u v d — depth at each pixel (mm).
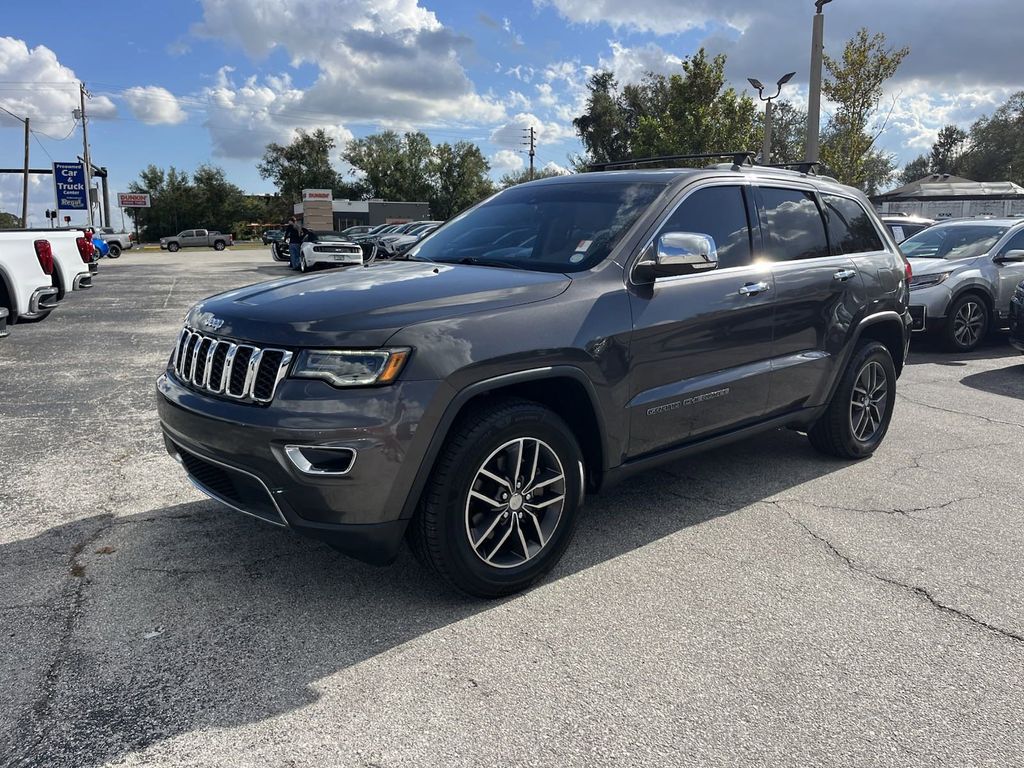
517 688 2600
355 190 90188
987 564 3590
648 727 2408
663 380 3654
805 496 4453
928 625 3047
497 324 3027
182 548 3650
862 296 4820
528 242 3879
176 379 3400
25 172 49625
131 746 2289
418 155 85750
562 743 2328
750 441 5559
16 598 3156
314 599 3191
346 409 2734
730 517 4137
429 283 3264
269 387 2848
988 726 2430
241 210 87438
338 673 2676
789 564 3574
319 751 2279
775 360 4281
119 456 5020
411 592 3268
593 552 3689
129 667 2689
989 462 5098
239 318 3053
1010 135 62094
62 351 8906
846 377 4816
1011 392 7223
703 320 3783
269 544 3703
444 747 2303
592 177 4348
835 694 2590
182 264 30875
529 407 3125
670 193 3879
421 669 2705
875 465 5031
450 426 2916
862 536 3898
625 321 3434
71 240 12336
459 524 2984
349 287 3234
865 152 20500
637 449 3623
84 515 4035
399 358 2783
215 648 2820
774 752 2301
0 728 2357
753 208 4289
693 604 3191
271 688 2584
